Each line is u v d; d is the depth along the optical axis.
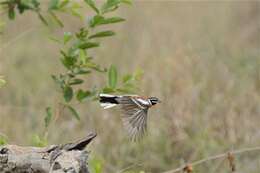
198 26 23.95
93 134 7.13
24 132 13.18
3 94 15.52
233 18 26.02
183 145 13.05
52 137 12.61
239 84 16.20
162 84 14.91
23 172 6.99
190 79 15.34
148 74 15.62
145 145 13.09
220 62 18.03
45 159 6.91
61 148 7.07
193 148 12.91
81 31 8.62
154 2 25.67
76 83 8.78
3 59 16.77
